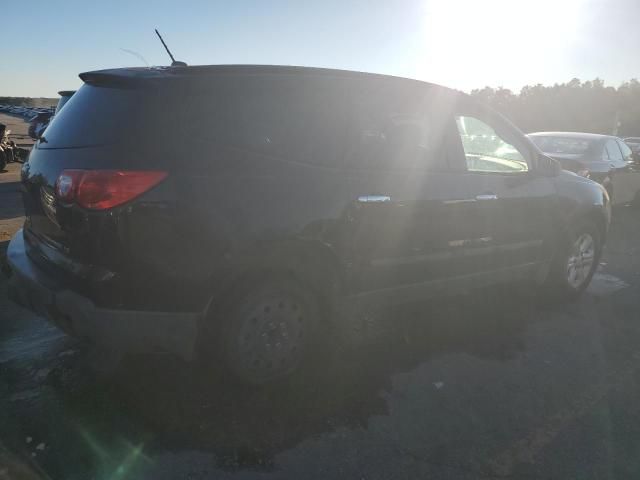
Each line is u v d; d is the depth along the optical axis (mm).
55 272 2938
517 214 4434
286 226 3037
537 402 3309
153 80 2887
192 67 3076
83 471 2504
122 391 3186
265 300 3127
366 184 3414
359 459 2697
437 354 3900
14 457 2570
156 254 2727
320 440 2822
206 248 2820
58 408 2996
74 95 3348
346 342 4008
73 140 2949
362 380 3459
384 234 3537
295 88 3311
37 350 3668
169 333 2844
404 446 2816
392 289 3723
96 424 2861
